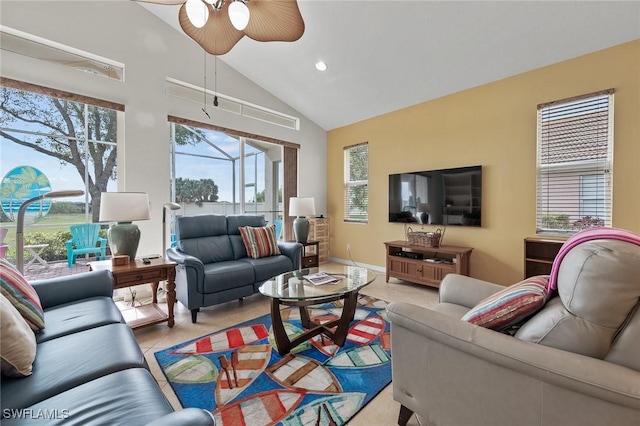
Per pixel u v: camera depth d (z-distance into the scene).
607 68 2.62
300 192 4.99
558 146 2.92
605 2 2.24
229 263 3.05
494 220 3.33
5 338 1.00
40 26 2.59
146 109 3.21
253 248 3.37
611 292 0.86
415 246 3.61
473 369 1.06
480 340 1.03
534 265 3.04
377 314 2.71
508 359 0.95
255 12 1.83
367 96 4.09
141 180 3.17
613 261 0.87
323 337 2.25
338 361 1.90
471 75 3.29
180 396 1.56
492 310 1.17
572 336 0.92
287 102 4.70
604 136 2.67
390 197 4.30
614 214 2.60
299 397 1.55
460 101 3.60
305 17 2.96
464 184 3.52
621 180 2.57
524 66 3.02
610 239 0.95
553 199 2.96
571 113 2.84
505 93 3.23
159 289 3.20
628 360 0.84
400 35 2.94
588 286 0.90
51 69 2.65
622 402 0.77
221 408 1.47
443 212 3.71
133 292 3.05
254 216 3.80
